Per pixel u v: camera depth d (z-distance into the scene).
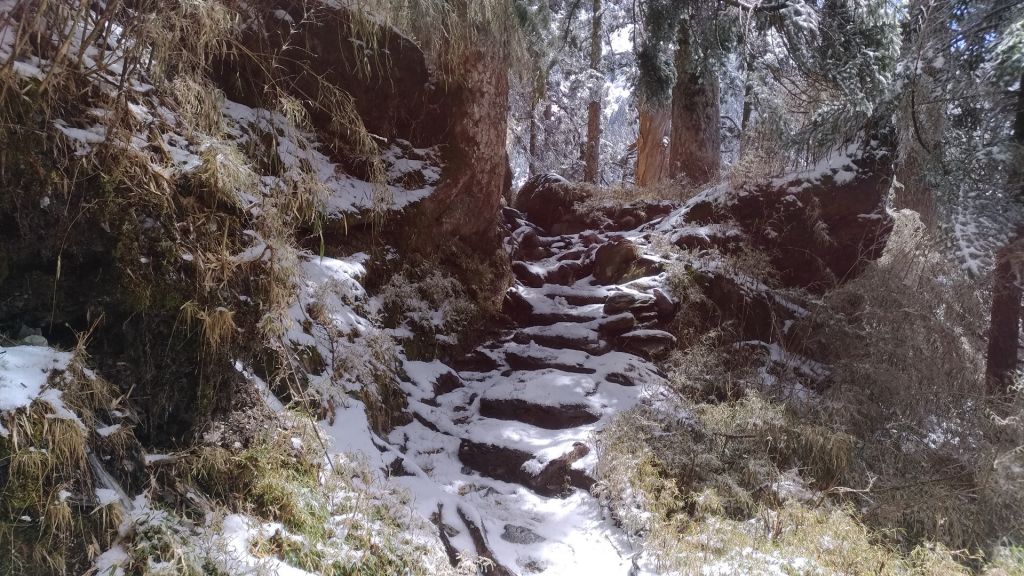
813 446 4.13
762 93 5.96
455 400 4.94
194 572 2.16
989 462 4.06
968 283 5.83
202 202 2.75
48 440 1.98
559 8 7.32
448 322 5.44
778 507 3.75
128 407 2.42
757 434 4.18
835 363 5.61
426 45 4.98
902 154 5.39
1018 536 3.81
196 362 2.66
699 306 6.08
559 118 16.97
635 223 8.59
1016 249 4.30
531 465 4.14
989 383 4.89
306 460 2.90
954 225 4.40
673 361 5.36
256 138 3.80
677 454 4.04
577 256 7.76
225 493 2.59
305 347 3.55
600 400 4.75
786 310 6.19
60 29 2.25
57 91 2.36
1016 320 4.81
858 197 6.25
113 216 2.46
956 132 4.68
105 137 2.46
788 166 6.69
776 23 5.75
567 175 17.28
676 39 8.33
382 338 4.27
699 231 6.71
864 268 6.39
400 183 5.31
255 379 2.99
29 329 2.34
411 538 2.88
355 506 2.84
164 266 2.56
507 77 5.98
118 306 2.47
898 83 4.85
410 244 5.30
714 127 10.09
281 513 2.62
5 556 1.88
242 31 3.88
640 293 5.95
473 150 5.76
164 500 2.39
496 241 6.38
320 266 4.24
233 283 2.85
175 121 2.81
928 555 3.34
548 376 5.04
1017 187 4.25
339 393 3.50
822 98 6.06
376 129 5.22
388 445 3.60
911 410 4.84
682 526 3.54
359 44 4.74
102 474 2.19
